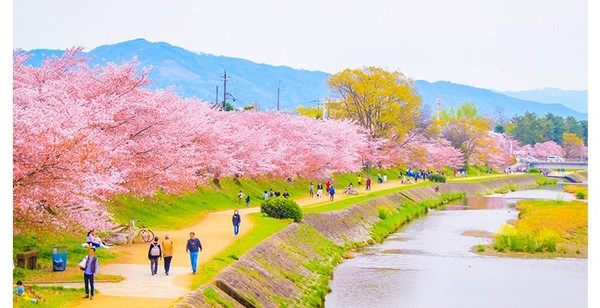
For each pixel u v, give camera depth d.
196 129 55.19
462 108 178.12
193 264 29.91
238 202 68.00
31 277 27.41
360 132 112.00
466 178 144.25
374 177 122.44
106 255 33.78
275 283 35.03
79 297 24.84
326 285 41.50
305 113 159.00
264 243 40.72
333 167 91.50
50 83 38.62
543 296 40.25
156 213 49.97
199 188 64.75
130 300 24.61
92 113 36.91
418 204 93.44
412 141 125.81
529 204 93.56
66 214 30.02
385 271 46.94
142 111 43.88
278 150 79.25
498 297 39.72
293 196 82.31
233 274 31.42
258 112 88.94
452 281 43.94
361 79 116.50
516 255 54.22
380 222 71.12
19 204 26.97
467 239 63.38
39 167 28.03
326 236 55.41
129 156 40.78
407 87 117.75
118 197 47.91
